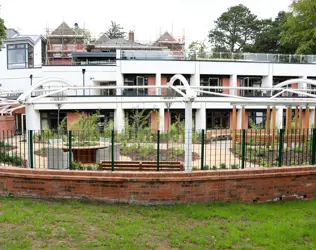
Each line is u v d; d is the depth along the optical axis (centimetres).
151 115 2953
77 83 3098
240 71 3212
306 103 1647
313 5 3481
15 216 680
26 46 3394
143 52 3111
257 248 580
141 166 945
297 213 773
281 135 902
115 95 2856
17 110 2953
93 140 1517
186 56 3175
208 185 822
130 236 611
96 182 807
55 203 788
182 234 630
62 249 543
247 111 3266
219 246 584
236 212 767
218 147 1650
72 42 4512
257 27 6138
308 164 972
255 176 841
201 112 3100
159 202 807
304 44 3619
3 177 838
